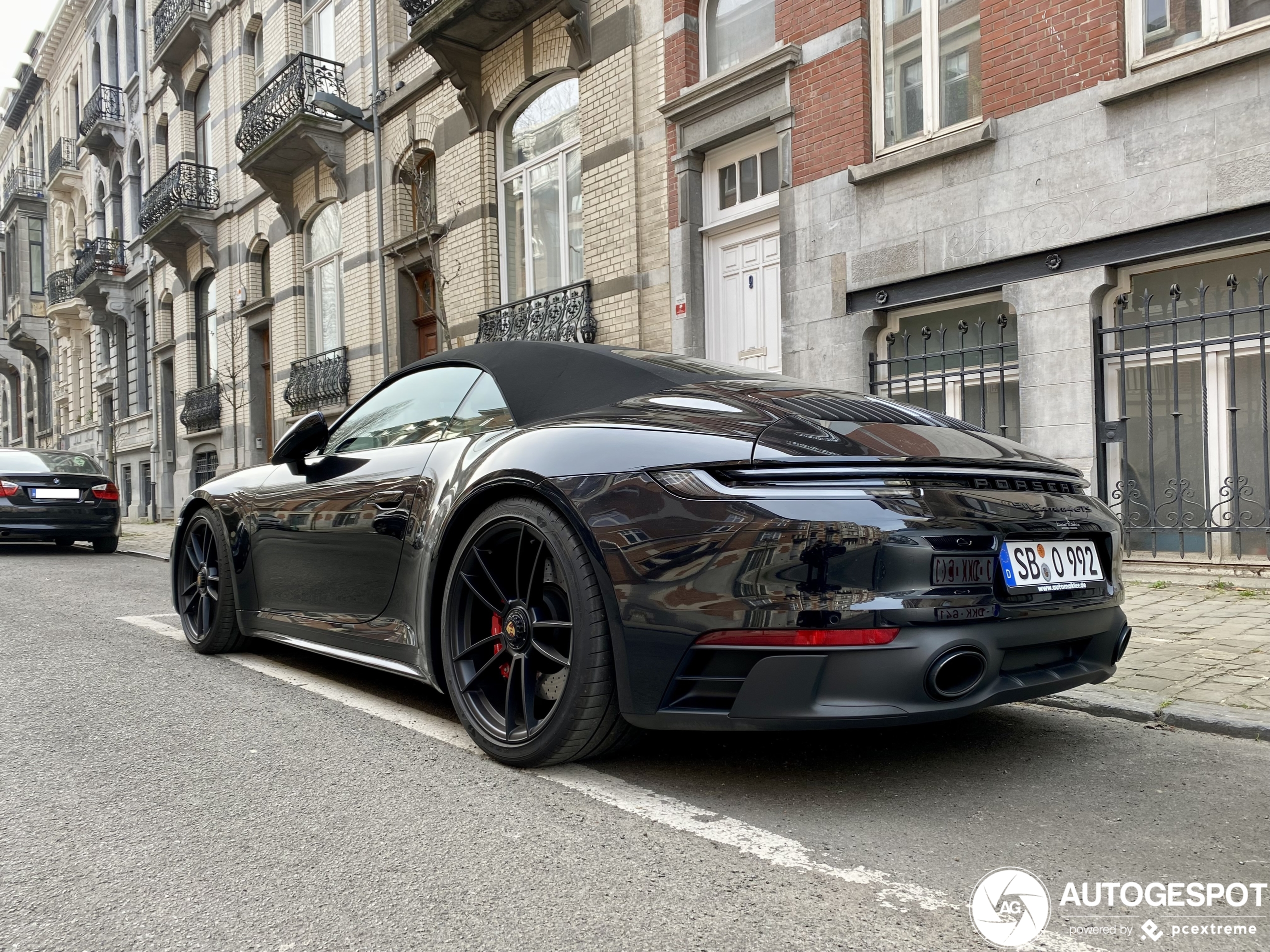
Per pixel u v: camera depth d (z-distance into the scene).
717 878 1.86
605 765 2.57
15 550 11.86
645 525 2.23
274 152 14.62
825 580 2.03
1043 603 2.26
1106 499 6.02
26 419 37.31
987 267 6.60
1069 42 6.09
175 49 19.67
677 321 8.90
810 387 2.75
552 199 10.78
